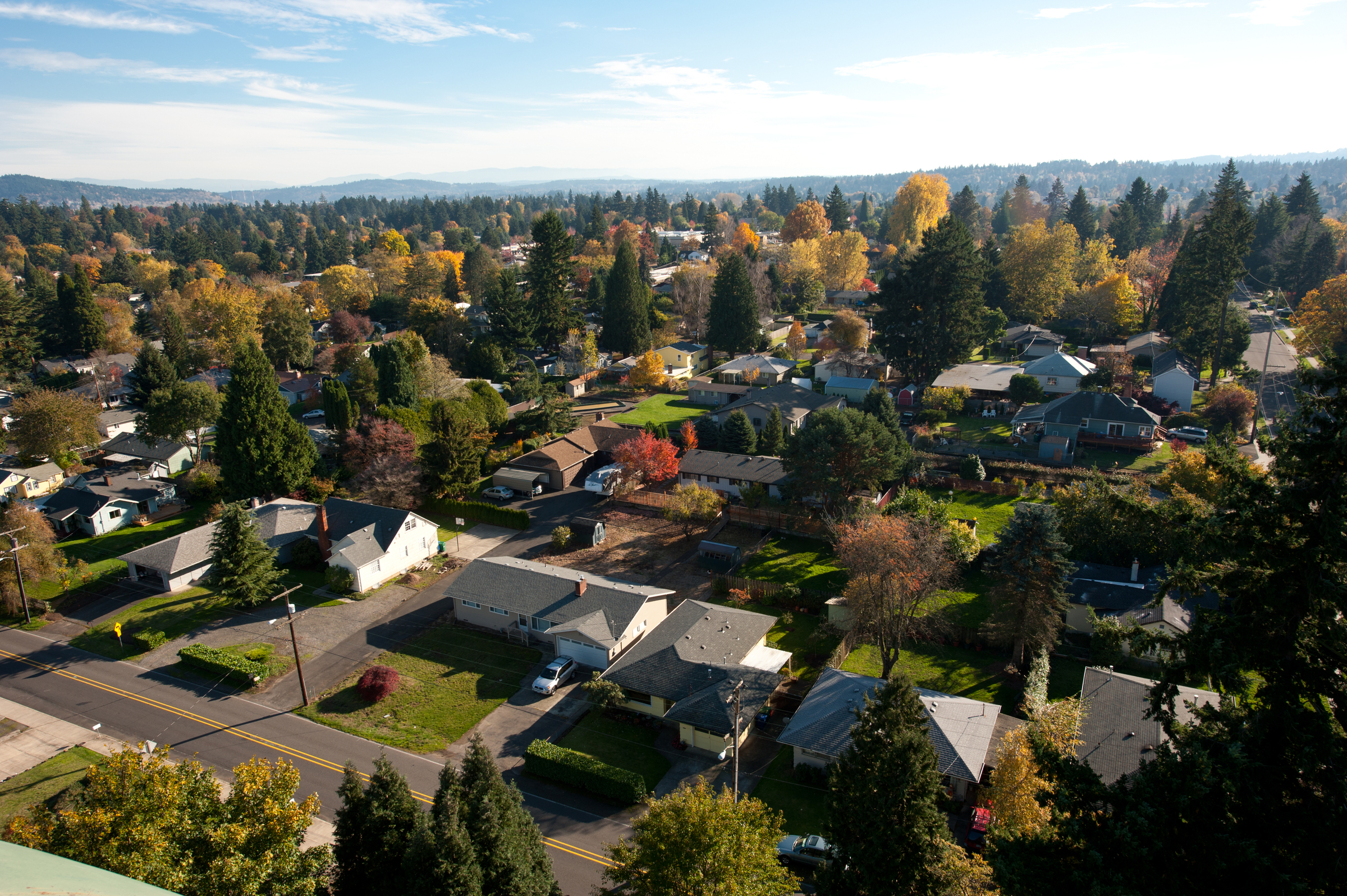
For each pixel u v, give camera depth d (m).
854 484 60.88
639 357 118.00
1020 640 43.97
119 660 48.59
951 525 56.34
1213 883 16.05
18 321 120.88
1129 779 30.69
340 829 25.27
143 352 103.50
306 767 38.62
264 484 68.19
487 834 23.89
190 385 85.06
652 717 42.22
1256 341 116.38
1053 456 76.19
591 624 47.31
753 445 80.12
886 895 21.44
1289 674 16.72
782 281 164.88
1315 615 16.50
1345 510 15.42
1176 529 19.73
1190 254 100.06
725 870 23.11
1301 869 15.69
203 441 93.94
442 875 22.27
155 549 59.03
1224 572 18.70
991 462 74.12
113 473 79.69
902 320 100.88
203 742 40.62
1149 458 74.69
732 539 63.19
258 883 22.12
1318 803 15.74
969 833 31.75
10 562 53.78
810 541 62.19
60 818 22.73
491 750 39.81
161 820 22.44
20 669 47.53
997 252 142.88
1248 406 79.75
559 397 95.31
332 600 55.66
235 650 49.03
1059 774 18.69
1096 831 17.42
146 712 43.25
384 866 24.67
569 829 34.47
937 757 22.28
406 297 162.88
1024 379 90.12
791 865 31.75
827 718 37.50
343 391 80.62
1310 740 15.83
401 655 48.72
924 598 43.34
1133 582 47.88
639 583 56.72
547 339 133.62
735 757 31.84
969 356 115.69
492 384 105.81
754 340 125.94
